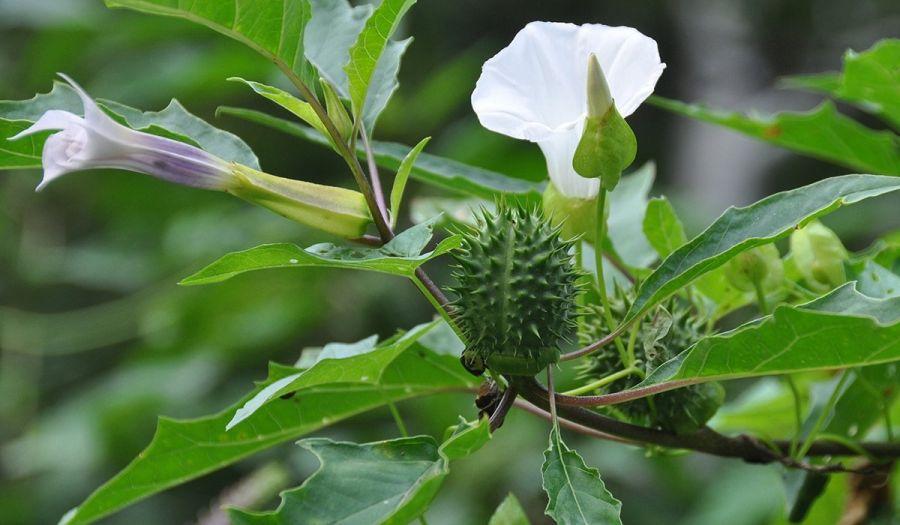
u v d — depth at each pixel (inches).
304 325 73.7
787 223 35.3
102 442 70.2
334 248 35.4
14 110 37.2
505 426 64.1
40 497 71.6
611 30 36.2
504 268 35.6
